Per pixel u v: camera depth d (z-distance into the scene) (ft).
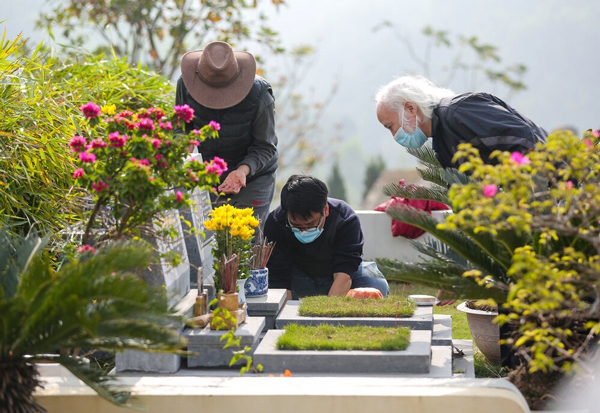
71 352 15.87
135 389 12.32
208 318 14.99
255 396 11.94
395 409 11.75
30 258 12.64
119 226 13.91
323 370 13.88
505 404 11.59
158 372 14.28
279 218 20.72
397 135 18.93
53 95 21.09
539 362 11.44
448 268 14.23
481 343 17.95
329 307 16.83
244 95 21.61
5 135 18.26
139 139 13.32
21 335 11.05
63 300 10.70
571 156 11.85
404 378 13.00
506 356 15.52
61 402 12.17
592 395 12.83
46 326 10.90
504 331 15.52
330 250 20.67
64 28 54.39
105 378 11.56
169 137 13.84
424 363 13.69
